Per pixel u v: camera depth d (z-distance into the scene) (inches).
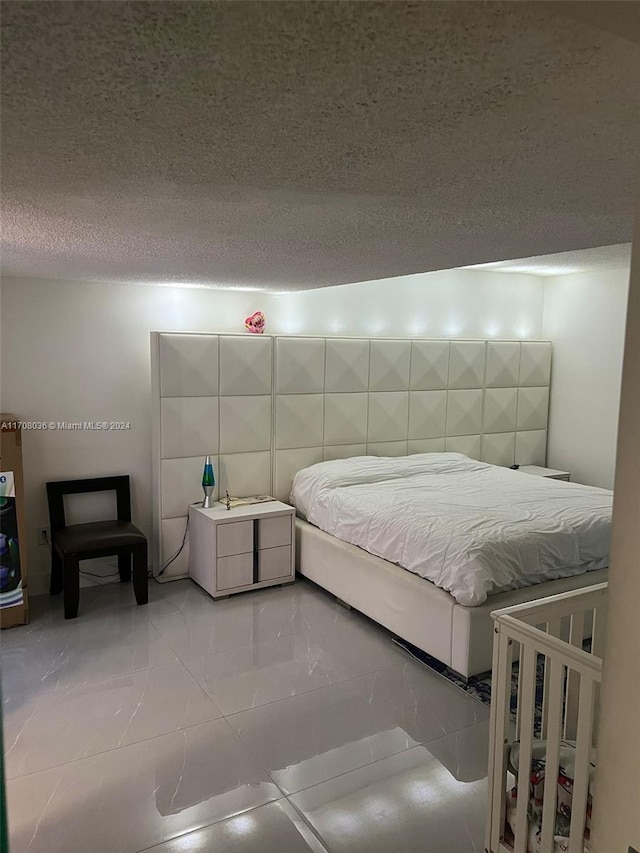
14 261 132.0
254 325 196.4
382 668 140.6
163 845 90.4
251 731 117.3
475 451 240.1
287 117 48.4
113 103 45.4
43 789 101.3
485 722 121.0
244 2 31.4
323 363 203.0
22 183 67.7
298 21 33.5
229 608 170.7
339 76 40.9
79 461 178.4
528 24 34.1
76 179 66.3
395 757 110.4
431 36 35.5
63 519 173.6
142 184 68.2
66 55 37.4
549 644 75.2
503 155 58.4
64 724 118.3
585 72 40.6
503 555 137.6
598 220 89.0
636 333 39.9
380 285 222.7
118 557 185.3
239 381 189.3
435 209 81.2
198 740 114.5
